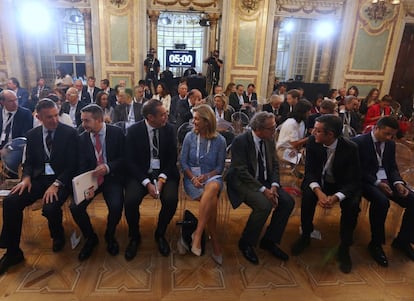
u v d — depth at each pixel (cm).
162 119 210
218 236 231
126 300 166
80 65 775
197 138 220
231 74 699
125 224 240
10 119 268
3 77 656
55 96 359
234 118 418
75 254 202
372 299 174
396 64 734
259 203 198
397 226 246
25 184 194
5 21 627
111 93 533
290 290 178
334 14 684
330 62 725
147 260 200
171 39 1049
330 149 211
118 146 216
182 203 247
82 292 170
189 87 666
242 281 184
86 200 198
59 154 205
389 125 210
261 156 217
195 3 711
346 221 206
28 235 219
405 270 200
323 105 305
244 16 666
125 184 215
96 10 646
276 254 207
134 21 661
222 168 220
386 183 222
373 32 682
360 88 719
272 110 464
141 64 688
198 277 186
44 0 644
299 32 839
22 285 173
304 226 217
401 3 664
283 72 898
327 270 197
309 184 213
